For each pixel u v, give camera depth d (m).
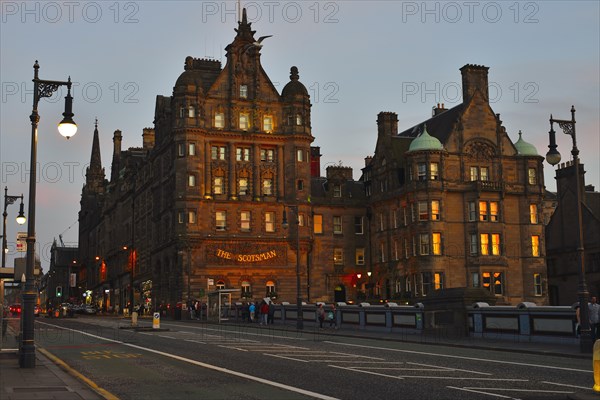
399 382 20.20
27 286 23.67
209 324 66.44
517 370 23.50
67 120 23.20
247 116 90.44
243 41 91.50
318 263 94.75
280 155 91.25
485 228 84.75
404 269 86.62
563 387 19.12
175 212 86.62
